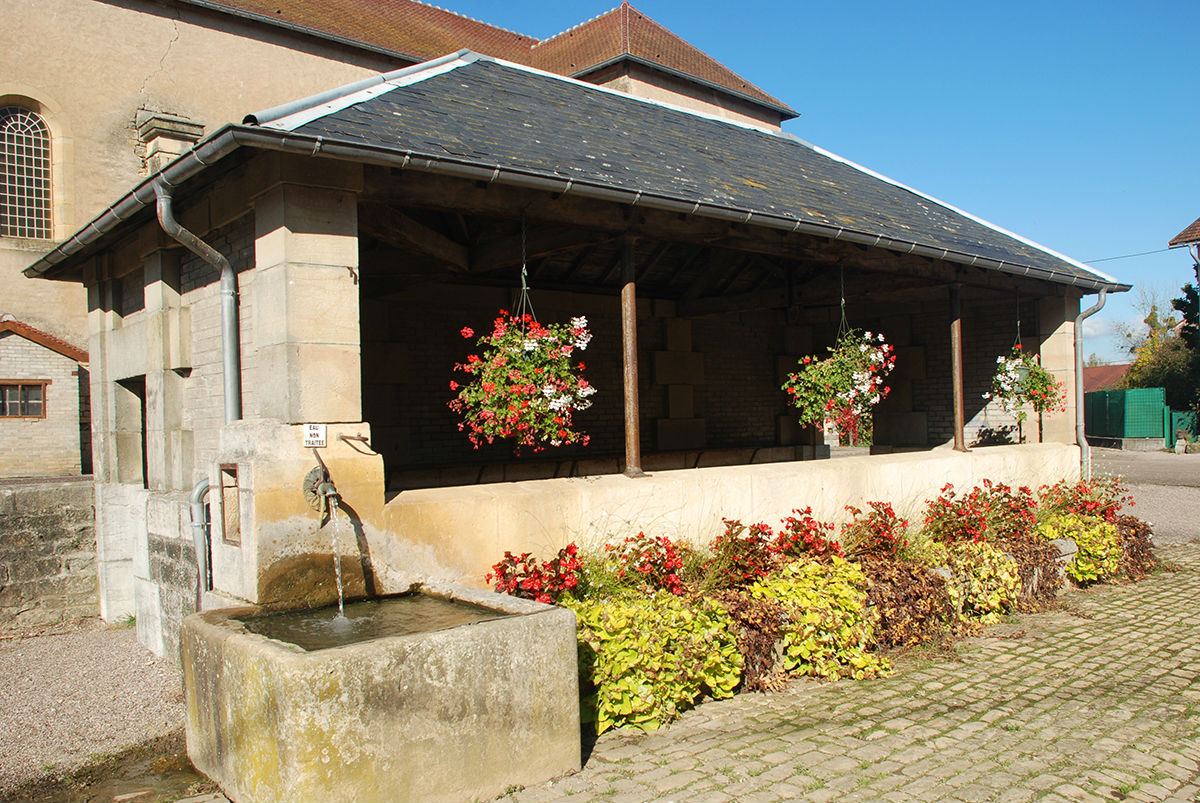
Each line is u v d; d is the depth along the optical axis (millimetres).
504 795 3453
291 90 17016
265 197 4438
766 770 3766
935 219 8812
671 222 5895
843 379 7020
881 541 6156
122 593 7496
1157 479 16828
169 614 5906
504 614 3809
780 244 6707
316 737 2938
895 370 10812
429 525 4535
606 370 10047
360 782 3031
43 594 7441
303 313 4293
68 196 14906
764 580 5324
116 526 7355
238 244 5031
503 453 9312
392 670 3123
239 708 3174
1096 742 4191
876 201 8398
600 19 22172
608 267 9477
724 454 11172
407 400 8523
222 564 4375
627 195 5070
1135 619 6648
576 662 3738
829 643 5176
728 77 22766
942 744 4125
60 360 14719
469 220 6652
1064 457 9000
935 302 10398
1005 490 7547
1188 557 9289
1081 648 5848
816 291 8930
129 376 6980
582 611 4355
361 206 5020
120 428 7418
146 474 7500
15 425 14359
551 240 6199
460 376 8953
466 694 3330
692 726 4340
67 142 14859
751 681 4910
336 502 4184
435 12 21109
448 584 4297
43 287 14938
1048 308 9469
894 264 7594
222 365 5406
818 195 7445
